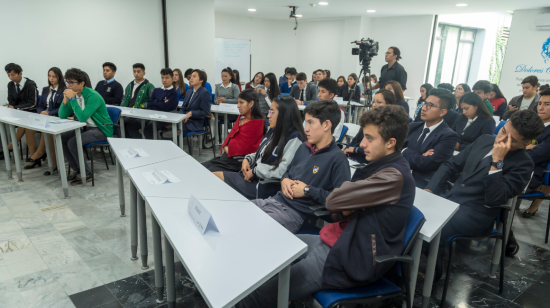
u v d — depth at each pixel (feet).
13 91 14.30
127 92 16.30
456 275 6.86
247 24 32.14
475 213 5.81
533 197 7.82
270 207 5.69
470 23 29.96
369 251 3.99
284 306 3.88
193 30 20.42
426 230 4.50
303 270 4.27
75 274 6.47
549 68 21.33
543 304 6.07
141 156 7.38
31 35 15.06
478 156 6.14
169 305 5.18
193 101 14.02
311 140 5.61
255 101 8.55
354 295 4.09
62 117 11.55
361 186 3.97
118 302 5.77
